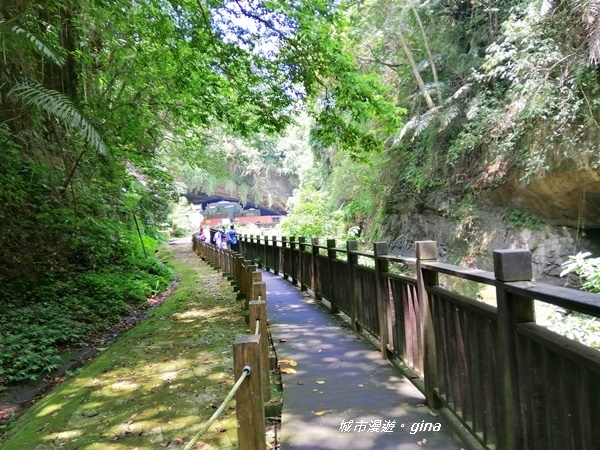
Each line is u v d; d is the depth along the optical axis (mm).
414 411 3018
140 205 17250
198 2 6703
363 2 12547
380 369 3916
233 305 7430
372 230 17266
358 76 7336
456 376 2594
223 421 3084
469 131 10695
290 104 8578
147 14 7379
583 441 1404
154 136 11742
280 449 2605
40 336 5848
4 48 5648
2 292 6887
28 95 5410
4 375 4707
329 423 2904
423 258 3021
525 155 9555
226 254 11305
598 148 7758
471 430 2359
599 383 1330
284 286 9586
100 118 8203
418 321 3299
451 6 12195
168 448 2734
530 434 1734
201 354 4738
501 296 1864
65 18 7691
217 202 54125
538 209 10438
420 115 12828
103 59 8867
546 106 8211
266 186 49375
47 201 8461
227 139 20406
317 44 6977
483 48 11570
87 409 3404
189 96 9117
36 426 3195
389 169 15383
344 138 8305
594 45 6598
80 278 8617
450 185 13078
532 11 7742
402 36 12484
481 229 12070
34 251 8227
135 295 9188
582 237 10086
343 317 6125
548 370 1607
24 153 8477
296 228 17188
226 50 7578
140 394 3678
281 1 6598
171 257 18531
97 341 6551
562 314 5645
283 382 3693
